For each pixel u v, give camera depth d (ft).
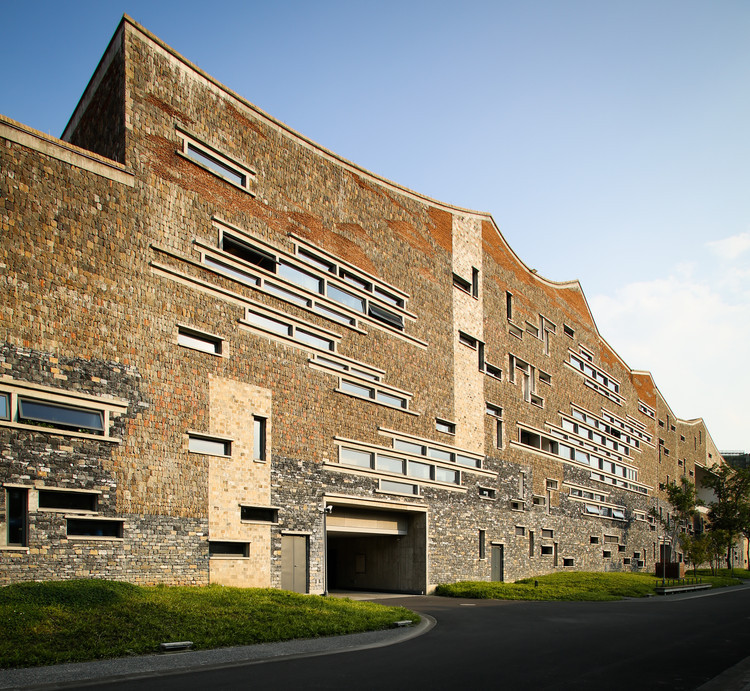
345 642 52.03
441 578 114.32
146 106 75.82
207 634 49.75
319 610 63.93
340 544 126.41
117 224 70.79
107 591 55.77
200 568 72.90
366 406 101.65
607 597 105.70
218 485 76.43
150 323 72.33
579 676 39.55
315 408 91.86
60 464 62.64
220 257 81.46
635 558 205.67
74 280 66.18
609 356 203.31
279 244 90.63
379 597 102.89
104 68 79.51
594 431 184.55
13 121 63.31
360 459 99.71
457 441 122.62
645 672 41.32
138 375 70.28
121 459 67.41
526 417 148.25
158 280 73.97
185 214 78.28
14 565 58.23
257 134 89.61
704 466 296.71
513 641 54.08
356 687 34.88
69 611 49.96
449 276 126.52
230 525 77.00
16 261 62.03
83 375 65.57
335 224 101.14
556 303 171.12
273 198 90.79
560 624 67.31
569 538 162.50
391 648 49.57
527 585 118.52
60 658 40.93
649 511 220.64
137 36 76.07
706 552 186.50
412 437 110.32
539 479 150.82
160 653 44.62
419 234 119.96
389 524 109.60
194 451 74.54
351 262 103.09
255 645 49.11
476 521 125.59
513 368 145.48
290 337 88.84
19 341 61.26
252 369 83.25
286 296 89.97
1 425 58.85
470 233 135.33
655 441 237.04
